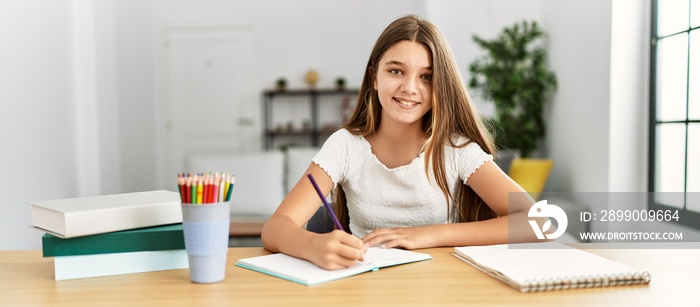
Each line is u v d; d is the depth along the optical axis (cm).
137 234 95
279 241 108
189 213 87
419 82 124
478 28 484
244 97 658
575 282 85
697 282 88
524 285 83
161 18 650
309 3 648
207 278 89
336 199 151
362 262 98
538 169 392
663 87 313
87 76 386
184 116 661
